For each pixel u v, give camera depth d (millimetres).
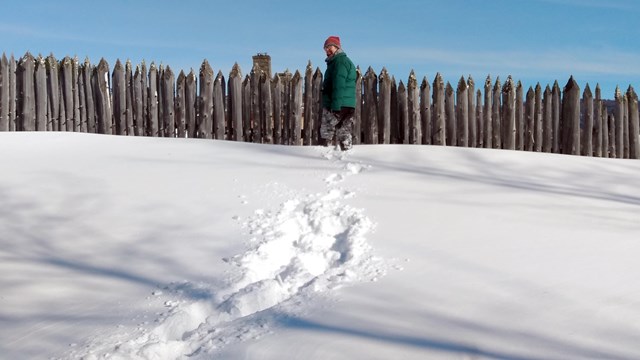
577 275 3832
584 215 5316
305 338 3051
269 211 5441
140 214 5445
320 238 4934
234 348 3041
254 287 3854
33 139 8742
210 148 8297
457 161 7668
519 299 3443
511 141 10148
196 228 5078
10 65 10594
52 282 4055
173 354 3121
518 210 5449
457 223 5059
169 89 10562
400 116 10297
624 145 10125
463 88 10156
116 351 3062
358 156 7906
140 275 4172
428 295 3551
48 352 3113
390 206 5566
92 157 7637
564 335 2959
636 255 4234
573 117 10016
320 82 10242
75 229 5125
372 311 3344
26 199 5910
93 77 10688
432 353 2803
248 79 10438
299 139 10320
